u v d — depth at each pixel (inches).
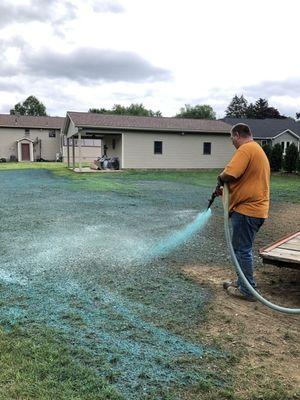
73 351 104.4
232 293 147.2
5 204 379.6
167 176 792.9
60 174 805.9
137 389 89.2
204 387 90.3
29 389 86.7
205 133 1018.7
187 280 165.3
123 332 117.2
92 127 903.7
